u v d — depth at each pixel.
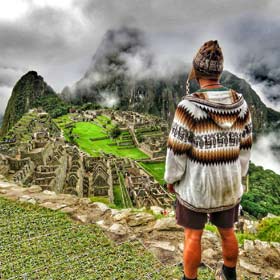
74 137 119.81
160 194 54.47
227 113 3.67
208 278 5.98
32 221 8.08
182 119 3.71
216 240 7.27
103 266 6.41
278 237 8.13
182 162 3.84
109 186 49.50
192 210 3.95
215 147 3.69
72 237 7.40
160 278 6.05
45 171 39.44
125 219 8.15
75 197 9.58
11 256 6.67
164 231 7.66
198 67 3.85
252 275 6.21
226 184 3.80
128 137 122.94
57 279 6.00
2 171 30.67
